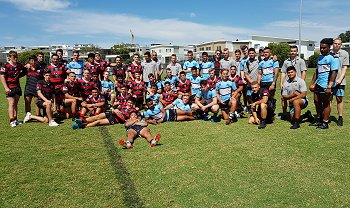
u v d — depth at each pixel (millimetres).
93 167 4734
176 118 8211
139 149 5645
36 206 3545
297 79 7254
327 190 3824
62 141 6285
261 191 3828
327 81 6723
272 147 5602
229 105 7879
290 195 3711
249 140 6117
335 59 6535
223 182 4105
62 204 3582
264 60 8125
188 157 5121
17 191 3936
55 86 8641
